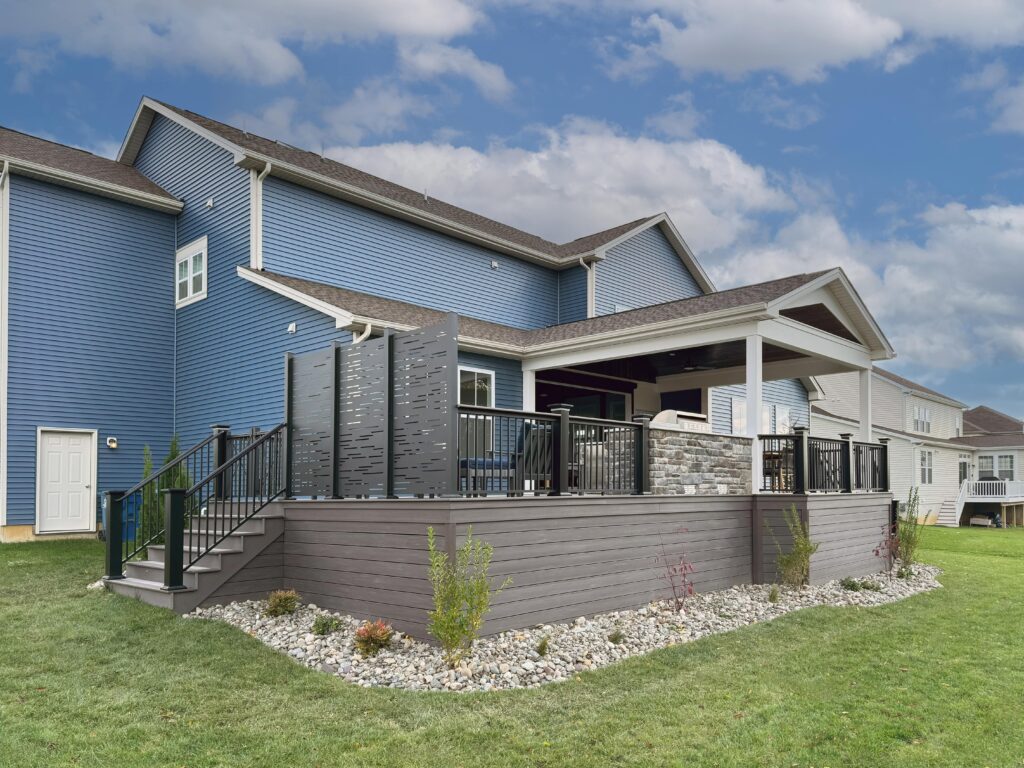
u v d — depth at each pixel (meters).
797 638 8.33
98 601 8.36
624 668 6.86
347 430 8.55
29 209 14.61
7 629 7.31
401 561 7.43
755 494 11.41
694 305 13.20
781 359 15.95
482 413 7.70
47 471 14.57
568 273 19.97
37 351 14.55
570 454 8.85
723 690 6.31
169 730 5.11
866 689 6.51
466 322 15.42
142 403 16.00
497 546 7.38
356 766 4.63
